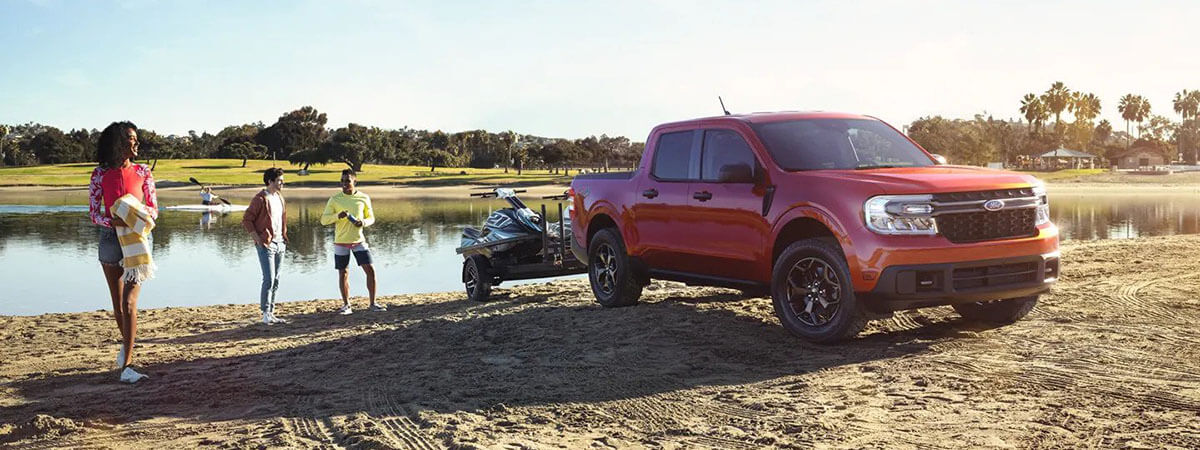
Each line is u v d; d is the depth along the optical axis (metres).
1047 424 4.53
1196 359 5.88
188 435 5.15
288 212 49.94
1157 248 14.50
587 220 9.26
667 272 8.11
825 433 4.53
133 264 6.44
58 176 130.50
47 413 5.78
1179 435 4.23
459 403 5.59
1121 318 7.54
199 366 7.36
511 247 11.29
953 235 6.20
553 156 161.00
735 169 6.96
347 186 11.03
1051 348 6.33
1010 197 6.39
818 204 6.46
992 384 5.38
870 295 6.19
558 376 6.21
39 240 28.56
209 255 23.39
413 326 8.92
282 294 15.41
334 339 8.52
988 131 140.62
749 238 7.04
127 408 5.86
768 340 6.99
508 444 4.59
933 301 6.14
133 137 6.38
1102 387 5.23
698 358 6.53
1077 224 29.48
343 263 11.04
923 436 4.41
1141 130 194.38
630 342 7.19
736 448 4.38
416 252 23.80
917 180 6.29
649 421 4.98
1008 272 6.36
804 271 6.76
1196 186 74.88
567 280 14.23
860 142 7.36
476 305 10.95
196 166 167.38
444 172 149.38
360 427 5.09
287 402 5.89
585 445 4.54
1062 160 137.25
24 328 10.21
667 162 8.11
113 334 9.62
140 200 6.48
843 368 5.98
